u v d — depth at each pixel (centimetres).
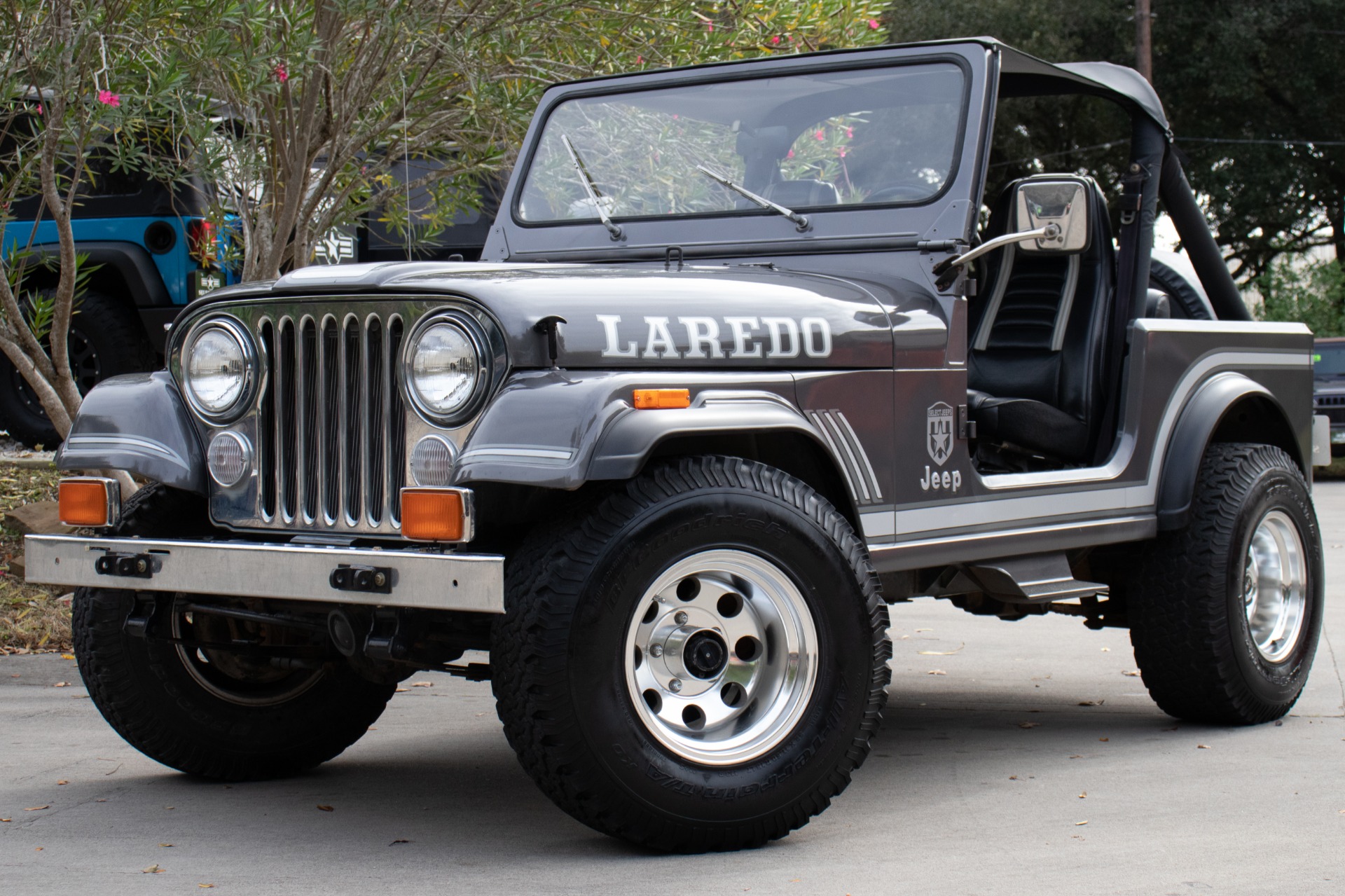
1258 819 367
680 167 461
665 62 703
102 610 398
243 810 388
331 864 333
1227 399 488
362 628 345
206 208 903
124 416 375
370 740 479
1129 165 509
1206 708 485
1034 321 496
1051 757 447
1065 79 489
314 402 355
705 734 336
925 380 393
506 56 671
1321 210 2620
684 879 315
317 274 355
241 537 375
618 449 309
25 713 512
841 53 453
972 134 420
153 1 590
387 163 708
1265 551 505
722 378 341
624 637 319
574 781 315
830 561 342
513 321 324
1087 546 448
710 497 328
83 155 599
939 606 780
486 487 337
